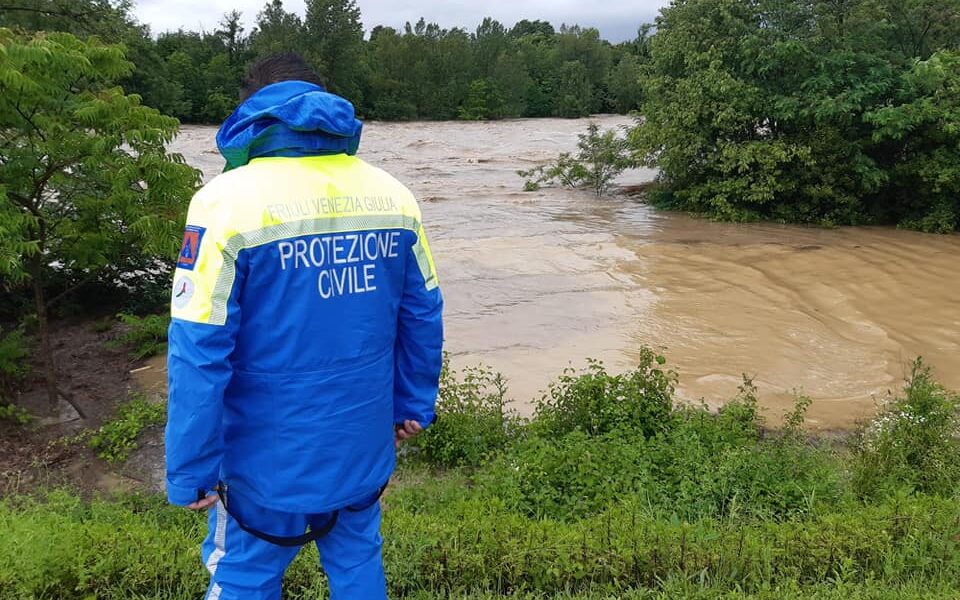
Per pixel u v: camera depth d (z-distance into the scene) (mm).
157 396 8195
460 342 10188
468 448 6484
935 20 18641
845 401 8367
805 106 18375
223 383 2145
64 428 7434
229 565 2482
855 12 18188
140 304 10914
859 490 5547
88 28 19922
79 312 10742
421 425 2707
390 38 66938
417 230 2537
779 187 18672
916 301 12273
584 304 12023
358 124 2416
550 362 9492
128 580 3594
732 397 8398
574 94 70750
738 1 19344
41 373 8664
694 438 6121
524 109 70125
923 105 16953
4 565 3537
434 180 26125
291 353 2264
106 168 7590
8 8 18594
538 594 3732
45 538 3801
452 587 3748
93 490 6270
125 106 7367
